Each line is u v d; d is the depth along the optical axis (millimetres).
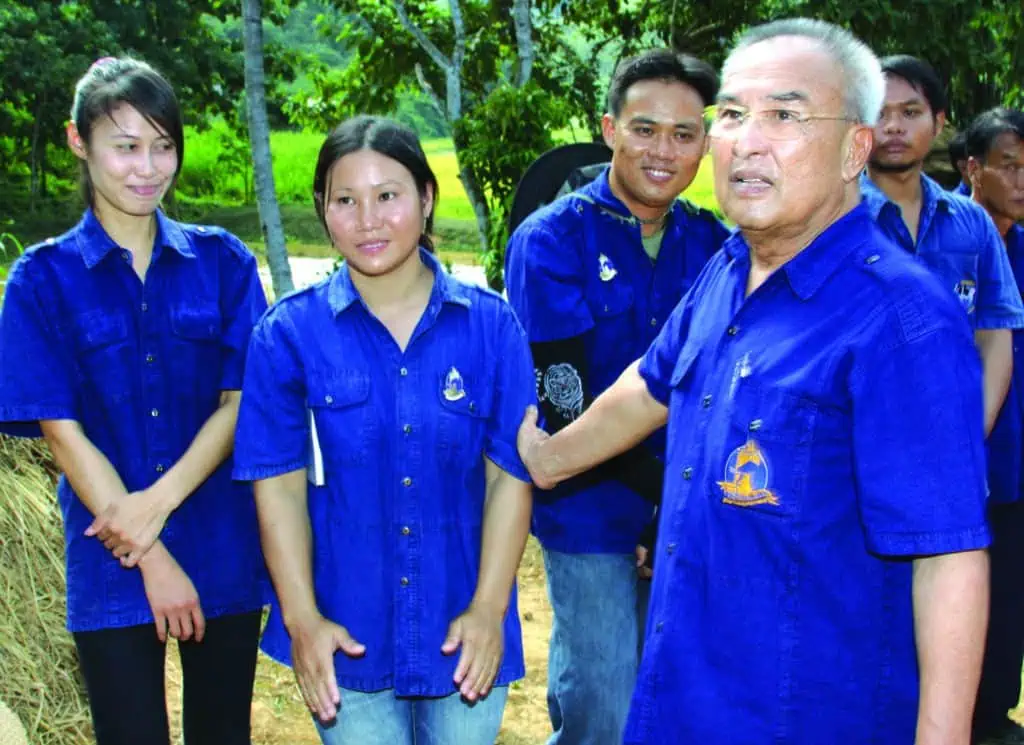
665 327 2270
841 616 1836
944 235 3268
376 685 2348
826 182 1865
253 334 2350
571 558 2973
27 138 26000
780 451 1836
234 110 26984
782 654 1852
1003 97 7883
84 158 2518
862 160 1913
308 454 2346
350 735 2381
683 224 3051
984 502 1731
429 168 2311
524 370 2430
